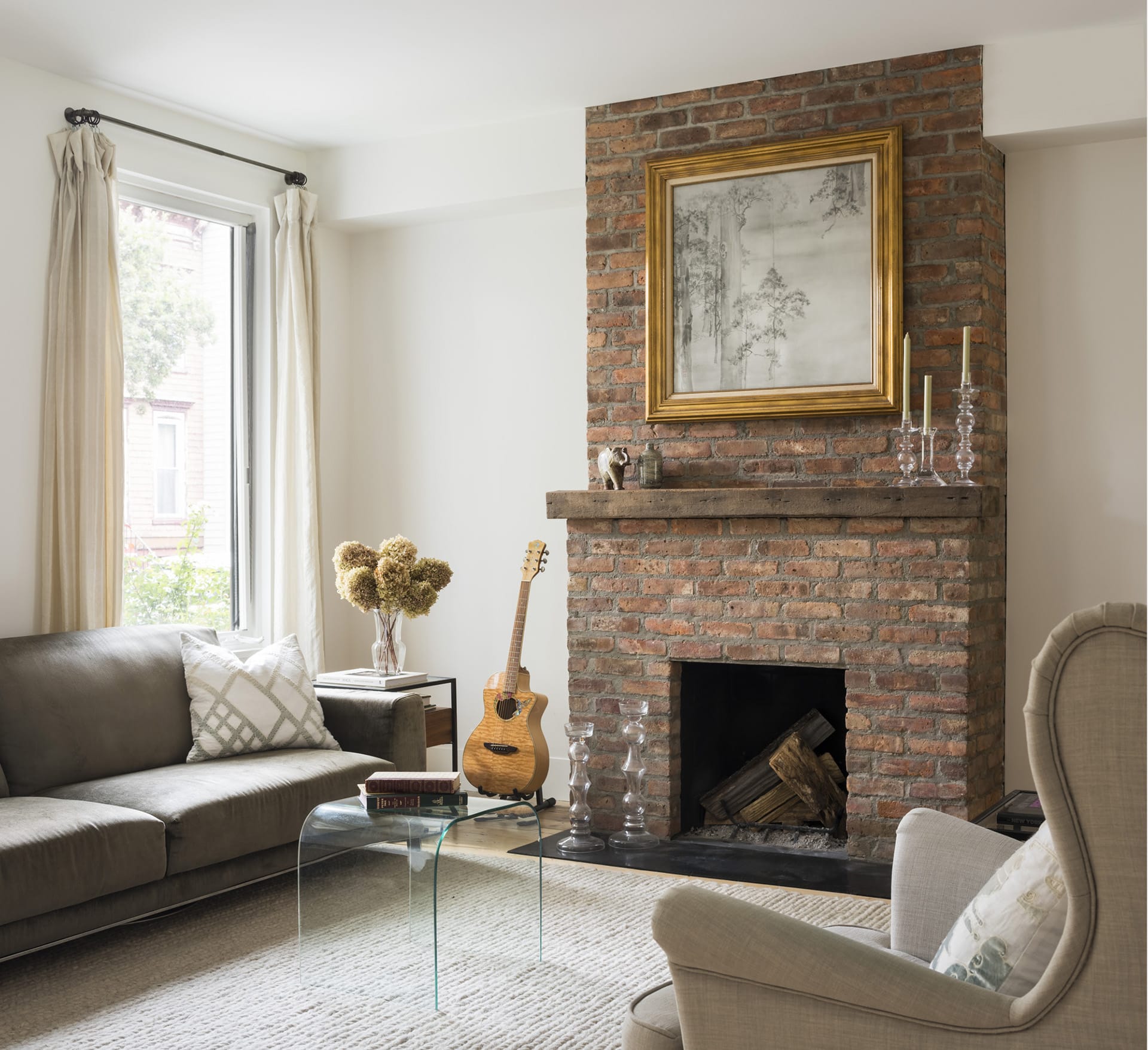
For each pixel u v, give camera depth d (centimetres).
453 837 338
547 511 466
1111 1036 141
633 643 459
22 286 418
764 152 444
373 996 293
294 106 478
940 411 421
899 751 413
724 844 445
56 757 360
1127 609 138
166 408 493
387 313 561
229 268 523
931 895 207
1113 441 423
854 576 420
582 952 324
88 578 427
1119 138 418
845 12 385
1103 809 138
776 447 447
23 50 411
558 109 486
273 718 407
